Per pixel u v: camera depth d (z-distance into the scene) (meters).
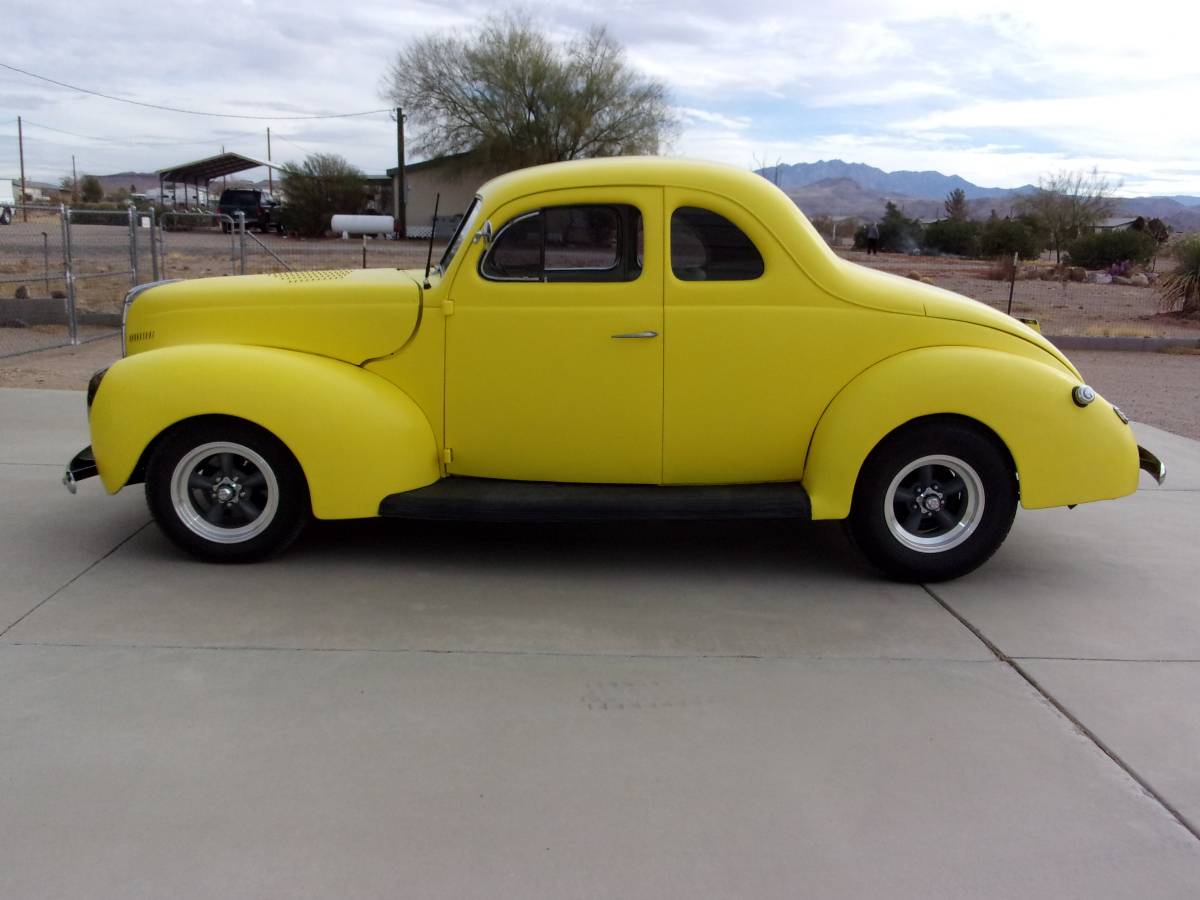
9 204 12.03
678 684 3.74
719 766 3.19
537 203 4.56
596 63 45.12
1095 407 4.65
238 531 4.76
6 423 7.77
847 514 4.64
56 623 4.12
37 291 17.27
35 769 3.06
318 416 4.52
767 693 3.69
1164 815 3.00
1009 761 3.27
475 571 4.86
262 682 3.66
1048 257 45.12
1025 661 4.01
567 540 5.36
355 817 2.88
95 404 4.64
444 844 2.77
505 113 45.09
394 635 4.10
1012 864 2.75
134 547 5.05
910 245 46.28
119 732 3.29
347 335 4.73
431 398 4.77
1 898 2.51
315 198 45.06
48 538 5.16
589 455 4.77
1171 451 7.96
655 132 46.19
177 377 4.51
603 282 4.60
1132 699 3.71
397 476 4.62
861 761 3.24
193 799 2.94
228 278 5.10
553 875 2.66
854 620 4.39
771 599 4.61
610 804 2.98
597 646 4.05
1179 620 4.46
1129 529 5.83
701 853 2.76
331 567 4.85
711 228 4.57
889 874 2.70
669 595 4.62
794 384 4.65
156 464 4.64
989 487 4.67
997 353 4.64
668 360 4.62
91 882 2.58
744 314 4.59
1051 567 5.14
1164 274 25.56
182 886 2.58
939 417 4.62
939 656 4.04
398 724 3.39
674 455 4.75
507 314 4.63
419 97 45.44
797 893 2.61
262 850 2.72
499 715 3.47
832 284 4.60
